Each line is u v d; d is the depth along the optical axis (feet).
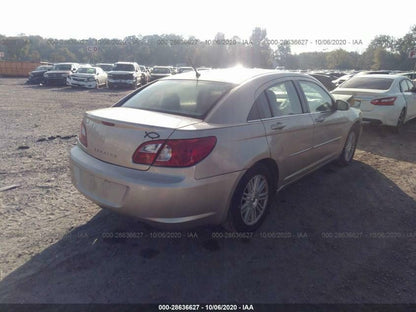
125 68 75.56
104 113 10.02
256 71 12.52
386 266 9.28
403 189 14.90
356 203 13.32
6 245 9.66
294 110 12.46
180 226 8.68
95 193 9.39
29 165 16.63
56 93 58.29
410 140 24.64
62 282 8.27
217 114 9.50
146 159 8.43
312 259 9.53
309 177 16.11
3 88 65.98
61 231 10.55
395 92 25.72
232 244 10.17
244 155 9.59
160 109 10.40
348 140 17.48
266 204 11.27
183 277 8.61
